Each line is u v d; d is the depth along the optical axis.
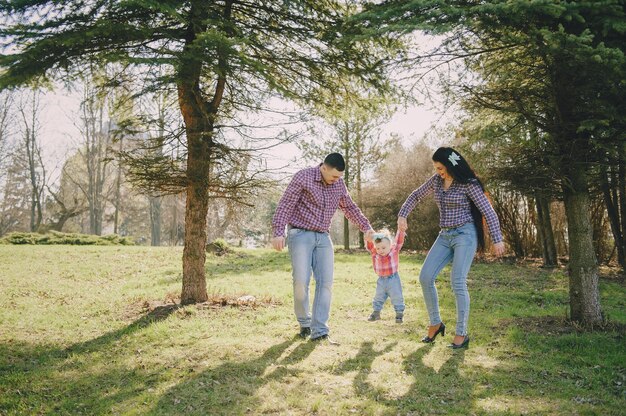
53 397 3.60
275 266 12.35
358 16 4.82
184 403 3.37
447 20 4.46
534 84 5.53
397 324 5.61
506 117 6.20
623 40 4.34
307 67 6.88
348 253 18.64
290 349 4.48
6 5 5.21
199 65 5.57
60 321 6.04
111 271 11.53
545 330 5.16
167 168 6.16
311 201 4.75
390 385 3.61
